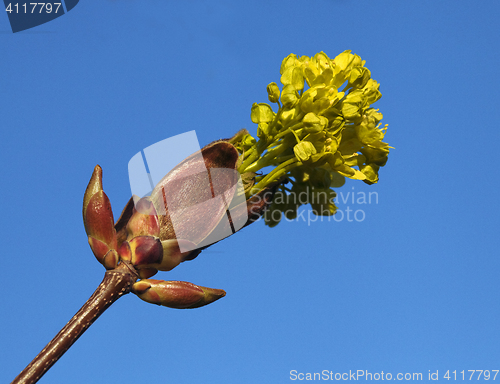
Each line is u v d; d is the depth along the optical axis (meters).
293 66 1.81
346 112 1.74
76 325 1.56
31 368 1.48
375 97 1.87
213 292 1.79
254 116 1.80
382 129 1.92
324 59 1.82
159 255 1.70
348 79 1.80
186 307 1.74
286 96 1.75
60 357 1.53
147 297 1.68
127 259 1.69
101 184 1.76
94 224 1.68
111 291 1.64
